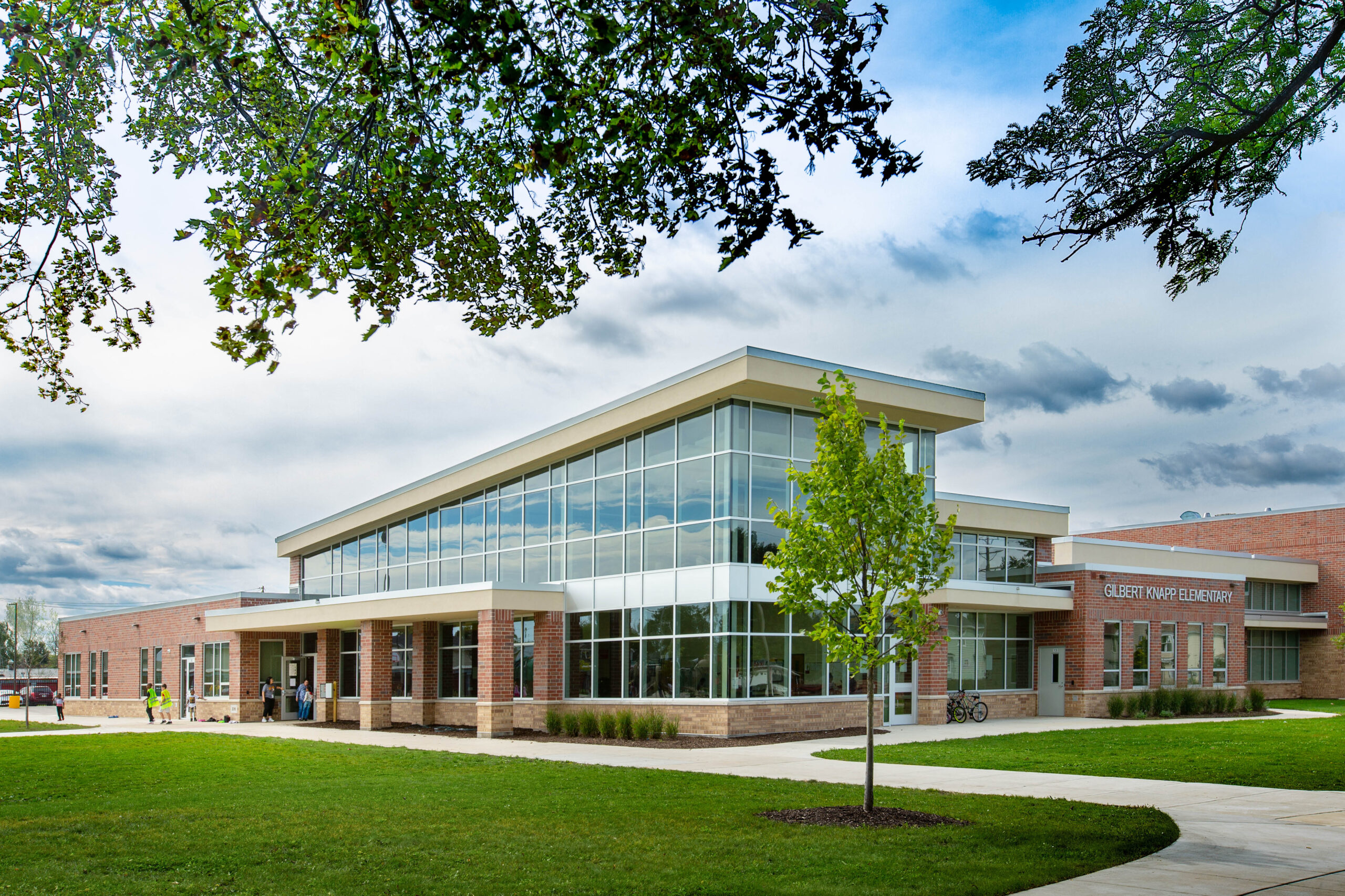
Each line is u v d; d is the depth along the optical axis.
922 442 27.86
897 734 24.56
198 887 8.91
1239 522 49.00
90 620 49.91
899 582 13.12
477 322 12.33
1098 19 10.52
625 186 9.98
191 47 9.66
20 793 15.70
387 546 39.19
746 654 24.31
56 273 11.38
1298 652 45.53
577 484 29.94
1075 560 35.19
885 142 9.15
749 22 8.91
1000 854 9.98
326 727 32.81
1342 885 8.51
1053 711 31.16
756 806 13.26
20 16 9.67
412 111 9.80
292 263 8.77
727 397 24.95
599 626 28.12
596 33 8.38
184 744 24.81
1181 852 10.09
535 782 16.08
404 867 9.67
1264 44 10.45
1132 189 10.91
